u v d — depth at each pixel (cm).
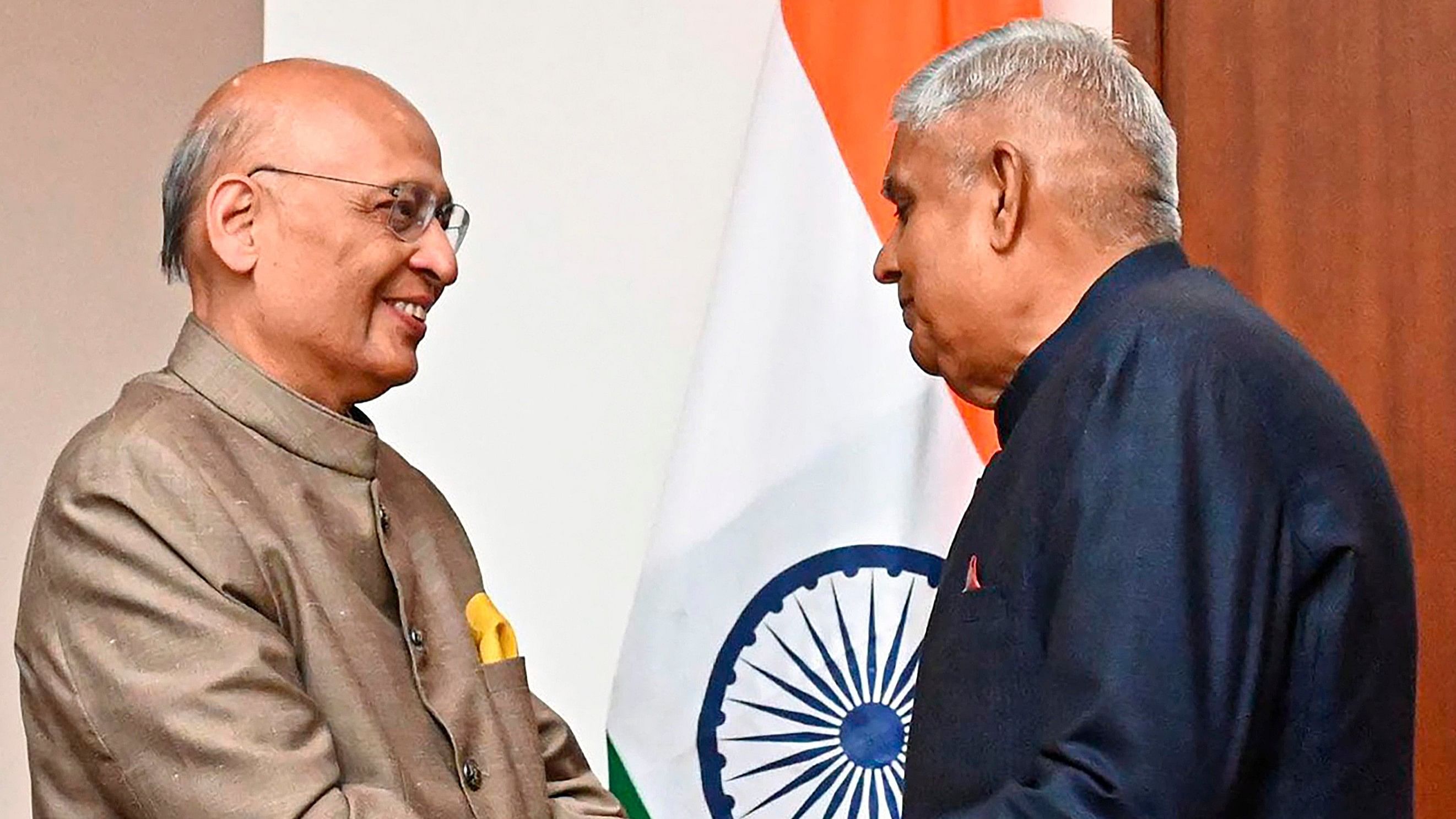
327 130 185
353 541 185
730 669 270
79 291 310
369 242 184
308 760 166
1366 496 164
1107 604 153
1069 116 182
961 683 172
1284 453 160
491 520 297
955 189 186
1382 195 278
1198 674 151
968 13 276
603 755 294
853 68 277
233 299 186
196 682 165
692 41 298
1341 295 279
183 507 171
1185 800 148
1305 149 281
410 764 176
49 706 172
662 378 296
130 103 318
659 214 297
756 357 274
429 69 300
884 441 270
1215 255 284
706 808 269
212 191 184
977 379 192
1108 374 163
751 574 271
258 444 183
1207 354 161
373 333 187
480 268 299
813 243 275
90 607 170
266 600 173
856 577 269
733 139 296
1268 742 159
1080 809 149
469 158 300
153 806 166
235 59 333
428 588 193
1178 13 287
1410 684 170
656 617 272
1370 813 163
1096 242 181
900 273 194
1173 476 156
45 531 175
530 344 298
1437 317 275
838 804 266
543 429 297
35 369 304
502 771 185
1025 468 170
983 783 168
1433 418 274
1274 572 156
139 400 181
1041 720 160
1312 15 282
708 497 272
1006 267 183
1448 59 276
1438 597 272
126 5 319
